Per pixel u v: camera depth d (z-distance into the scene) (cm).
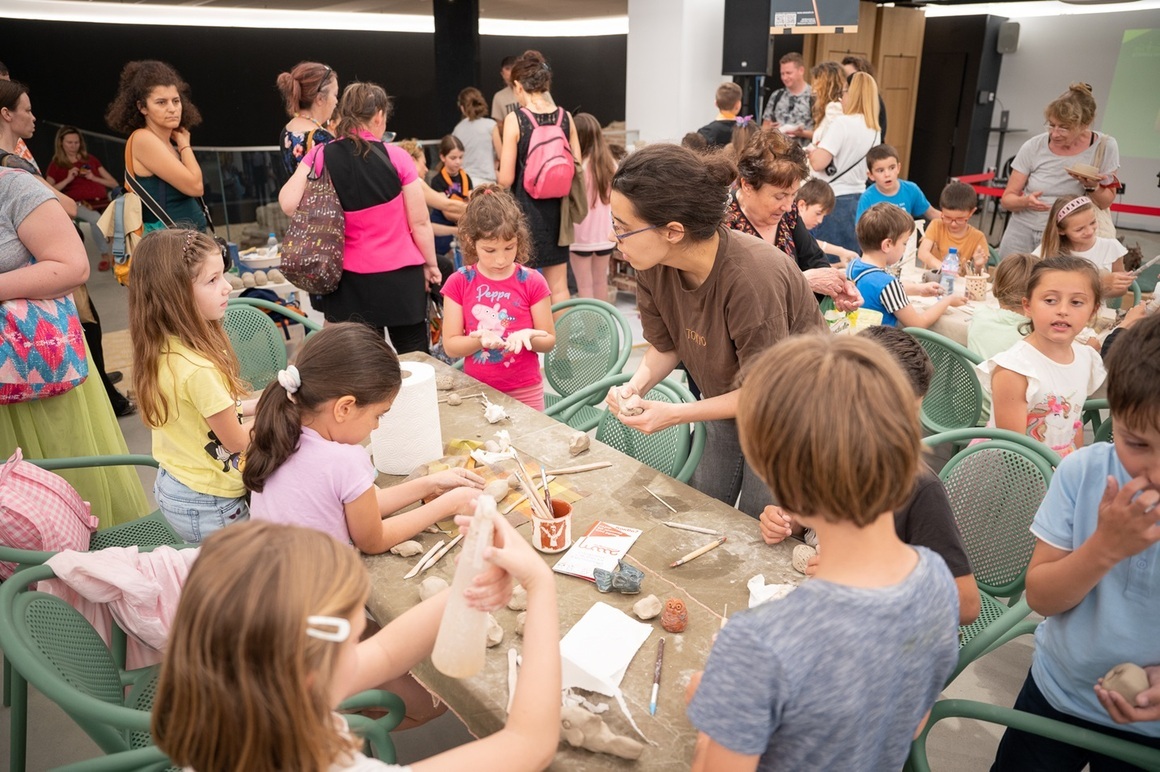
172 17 1198
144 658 173
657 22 677
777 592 145
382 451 198
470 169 654
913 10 886
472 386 255
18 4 1069
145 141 370
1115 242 372
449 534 174
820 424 79
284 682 72
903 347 141
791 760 87
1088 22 869
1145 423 103
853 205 519
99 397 270
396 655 110
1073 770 145
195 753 75
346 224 326
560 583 155
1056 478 131
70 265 236
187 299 187
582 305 308
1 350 229
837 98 521
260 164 594
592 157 509
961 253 434
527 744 95
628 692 127
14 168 234
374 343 156
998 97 955
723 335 182
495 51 1443
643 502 183
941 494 137
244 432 197
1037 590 129
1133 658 125
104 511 267
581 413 298
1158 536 107
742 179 267
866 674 83
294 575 75
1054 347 227
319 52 1347
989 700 229
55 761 208
